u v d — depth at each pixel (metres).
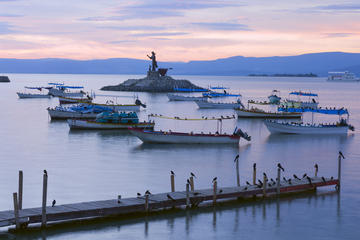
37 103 183.62
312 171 64.12
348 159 73.25
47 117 130.00
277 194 50.22
